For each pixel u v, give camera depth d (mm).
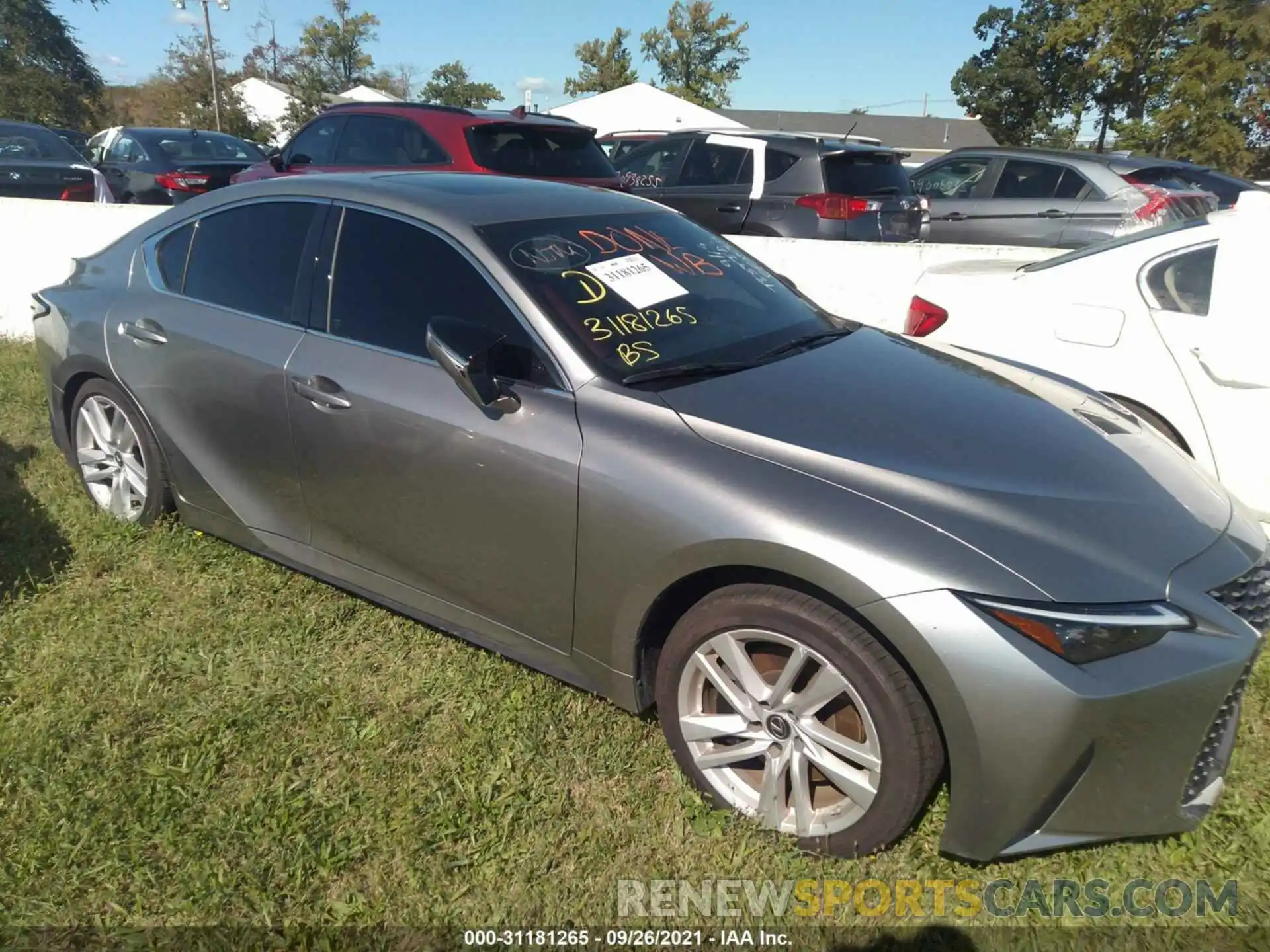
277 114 52250
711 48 62719
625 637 2664
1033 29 46094
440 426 2885
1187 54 35875
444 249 3088
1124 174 8883
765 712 2494
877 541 2252
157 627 3426
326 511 3301
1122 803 2238
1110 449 2756
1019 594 2164
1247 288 3787
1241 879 2387
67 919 2262
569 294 2986
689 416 2645
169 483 3941
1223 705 2240
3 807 2590
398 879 2389
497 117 8047
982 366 3400
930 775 2293
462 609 3053
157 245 3928
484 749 2830
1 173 9961
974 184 9789
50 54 38594
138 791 2645
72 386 4211
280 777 2699
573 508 2656
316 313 3309
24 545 3980
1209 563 2377
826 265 6758
